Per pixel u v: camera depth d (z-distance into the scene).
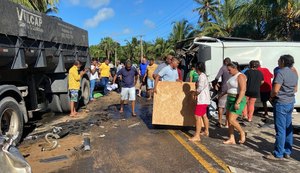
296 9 20.78
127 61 10.45
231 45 10.92
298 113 11.15
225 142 7.20
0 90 6.74
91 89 14.48
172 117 8.48
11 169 3.83
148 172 5.50
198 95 7.35
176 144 7.12
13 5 7.00
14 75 7.88
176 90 8.49
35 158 6.27
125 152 6.58
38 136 7.93
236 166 5.77
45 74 10.06
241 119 9.76
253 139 7.58
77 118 10.28
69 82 10.59
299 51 11.10
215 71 10.80
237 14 25.91
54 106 10.91
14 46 7.08
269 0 21.72
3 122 6.94
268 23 22.30
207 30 34.47
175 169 5.62
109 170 5.61
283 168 5.70
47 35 8.95
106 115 10.72
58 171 5.58
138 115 10.66
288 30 21.72
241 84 6.74
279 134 6.09
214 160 6.07
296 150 6.80
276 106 6.09
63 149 6.82
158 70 10.52
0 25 6.43
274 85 5.99
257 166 5.78
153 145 7.06
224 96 8.72
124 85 10.63
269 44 11.06
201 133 8.04
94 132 8.29
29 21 7.75
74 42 11.66
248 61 11.03
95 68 14.97
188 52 12.79
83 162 6.01
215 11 43.03
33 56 8.08
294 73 6.05
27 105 8.67
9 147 4.05
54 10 15.97
